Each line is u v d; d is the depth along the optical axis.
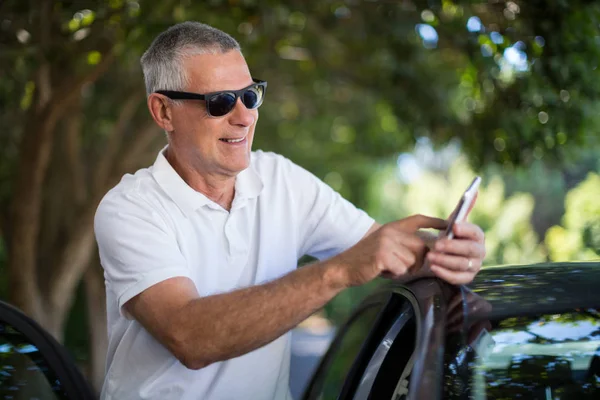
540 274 2.24
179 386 2.43
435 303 2.01
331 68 7.66
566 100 4.59
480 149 5.34
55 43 4.89
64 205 8.03
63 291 6.87
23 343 2.96
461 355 1.89
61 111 5.69
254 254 2.55
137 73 6.86
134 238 2.31
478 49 4.67
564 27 4.24
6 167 7.29
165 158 2.47
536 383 1.92
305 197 2.68
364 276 1.94
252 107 2.42
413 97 6.43
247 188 2.52
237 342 2.06
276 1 5.23
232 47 2.43
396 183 20.86
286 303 2.01
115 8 4.70
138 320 2.28
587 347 1.99
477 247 1.93
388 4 5.55
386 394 2.16
